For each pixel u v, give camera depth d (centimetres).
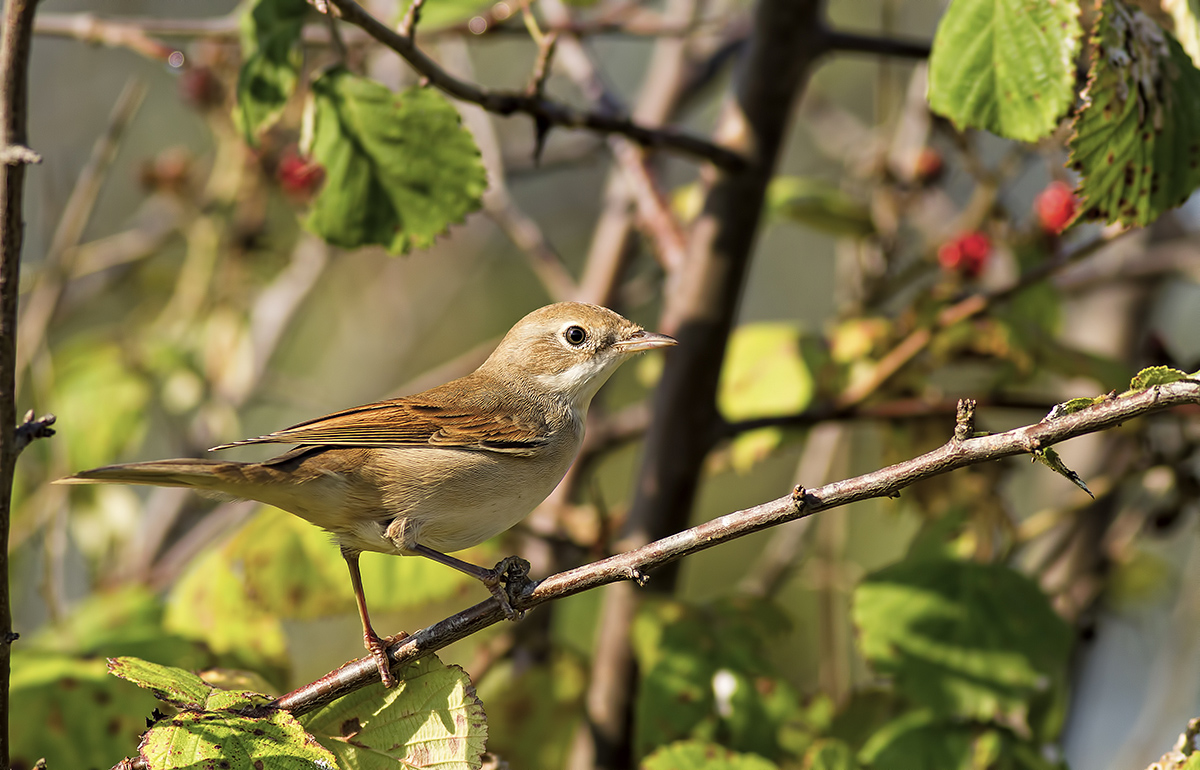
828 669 1112
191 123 2000
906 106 1233
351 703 617
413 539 731
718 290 972
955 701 819
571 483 1227
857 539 1677
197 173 1442
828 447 1198
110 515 1279
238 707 565
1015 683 820
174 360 1320
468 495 748
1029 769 802
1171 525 999
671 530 976
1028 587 870
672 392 974
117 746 774
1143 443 981
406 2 761
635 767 951
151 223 1641
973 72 677
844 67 1975
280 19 768
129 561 1323
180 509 1398
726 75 1798
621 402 1942
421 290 1859
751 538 1828
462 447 753
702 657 873
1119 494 1204
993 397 986
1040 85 665
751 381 1123
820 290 2106
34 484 1273
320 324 1967
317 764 540
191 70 1294
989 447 510
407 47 699
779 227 2144
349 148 773
